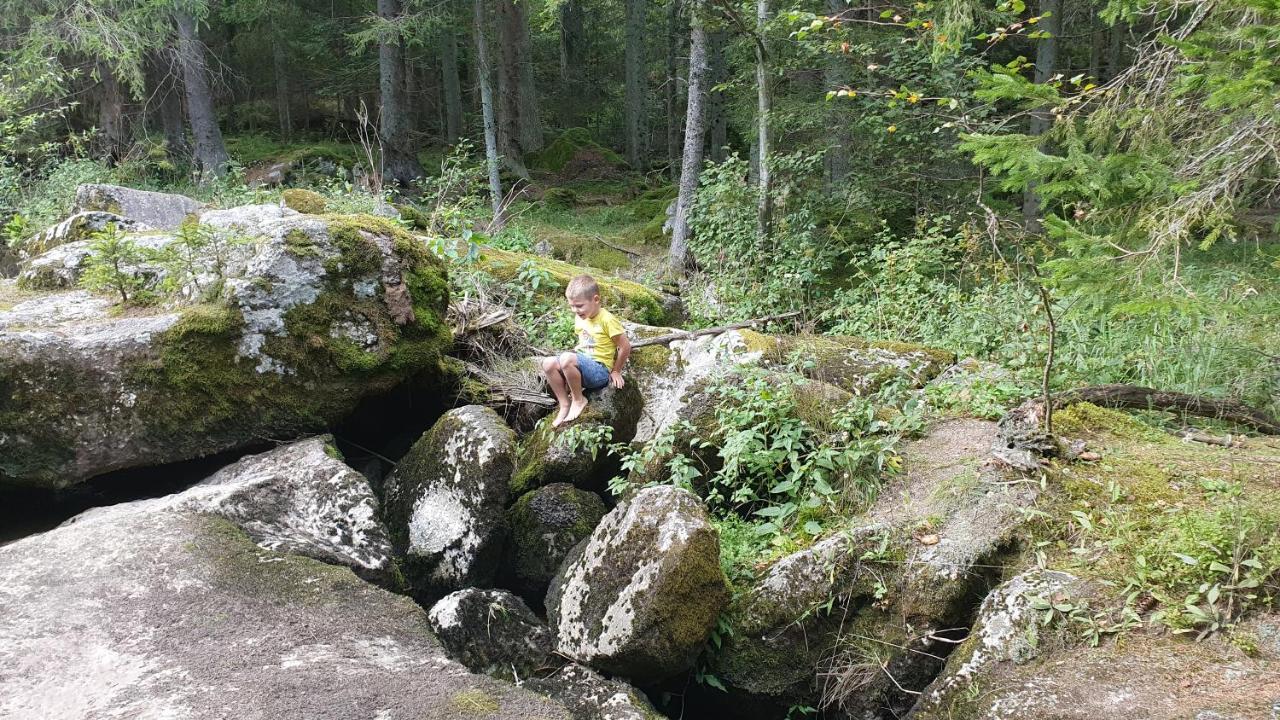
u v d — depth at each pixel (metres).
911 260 8.34
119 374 4.59
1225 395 5.13
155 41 14.11
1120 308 3.70
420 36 17.09
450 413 5.02
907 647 3.77
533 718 2.87
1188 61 3.87
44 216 9.23
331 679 2.97
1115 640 3.22
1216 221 3.84
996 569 3.79
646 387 5.90
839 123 11.57
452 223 8.70
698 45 12.65
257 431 4.84
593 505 4.86
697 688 4.09
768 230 10.86
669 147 22.89
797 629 3.95
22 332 4.57
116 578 3.44
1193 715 2.76
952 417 5.14
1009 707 3.05
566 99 29.44
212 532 3.83
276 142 23.58
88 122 17.58
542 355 6.42
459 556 4.56
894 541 4.03
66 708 2.72
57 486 4.55
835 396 5.13
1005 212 12.02
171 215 8.20
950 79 9.68
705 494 4.93
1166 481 4.02
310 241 4.99
